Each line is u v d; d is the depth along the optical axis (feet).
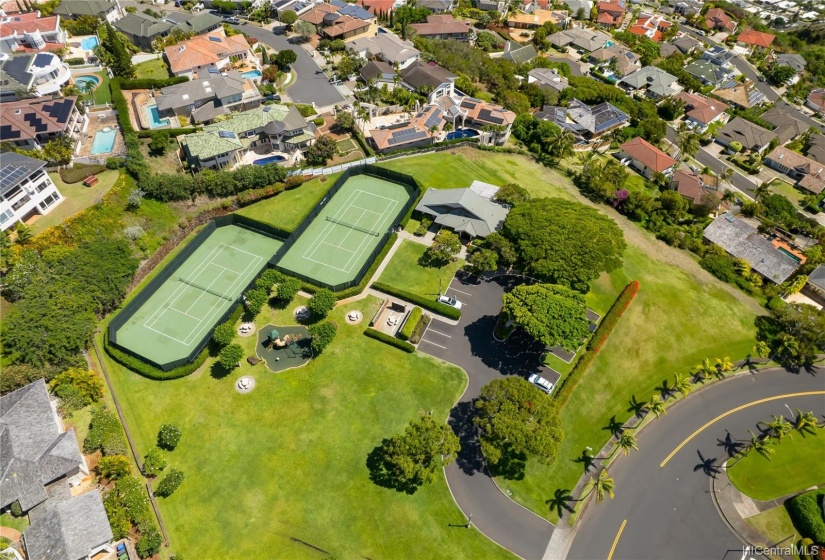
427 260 364.58
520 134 508.53
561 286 309.01
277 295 324.80
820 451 276.21
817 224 456.86
